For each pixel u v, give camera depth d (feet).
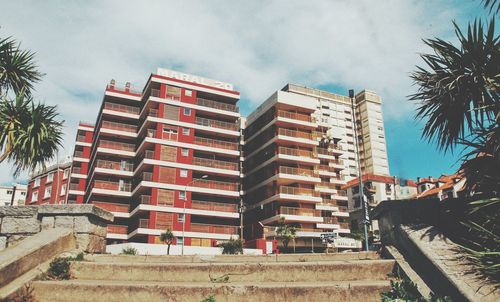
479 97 28.50
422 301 19.15
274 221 164.14
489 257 19.49
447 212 27.61
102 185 158.81
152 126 166.71
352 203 240.12
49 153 42.88
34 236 26.89
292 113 179.52
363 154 312.29
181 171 159.63
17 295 21.09
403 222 26.86
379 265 24.22
